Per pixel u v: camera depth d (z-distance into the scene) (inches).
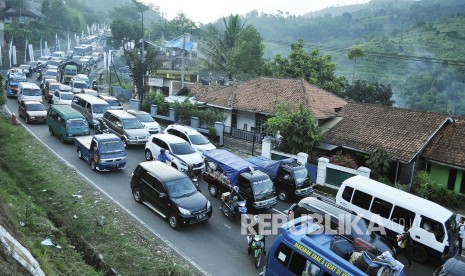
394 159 804.6
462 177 811.4
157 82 1768.0
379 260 343.6
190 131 907.4
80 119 927.0
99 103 1096.8
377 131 924.6
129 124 960.9
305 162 836.6
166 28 4037.9
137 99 1467.8
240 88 1255.5
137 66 1491.1
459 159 802.8
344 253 367.6
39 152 815.7
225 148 1061.8
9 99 1400.1
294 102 1063.0
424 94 2711.6
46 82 1498.5
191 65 2516.0
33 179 649.0
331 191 787.4
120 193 653.3
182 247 499.2
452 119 934.4
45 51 2839.6
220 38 2116.1
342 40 6067.9
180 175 596.1
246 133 1077.1
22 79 1485.0
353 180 623.2
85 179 699.4
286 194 703.1
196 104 1220.5
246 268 469.1
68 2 5027.1
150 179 594.2
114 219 543.5
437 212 533.6
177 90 1742.1
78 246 460.8
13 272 283.9
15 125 1004.6
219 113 1157.1
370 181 631.8
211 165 697.0
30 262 329.1
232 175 644.1
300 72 1582.2
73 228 499.8
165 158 762.2
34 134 975.0
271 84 1227.2
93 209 564.7
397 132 902.4
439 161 813.9
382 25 6210.6
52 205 561.6
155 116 1293.1
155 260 453.4
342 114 1051.9
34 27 3102.9
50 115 984.9
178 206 540.4
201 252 493.0
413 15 6309.1
